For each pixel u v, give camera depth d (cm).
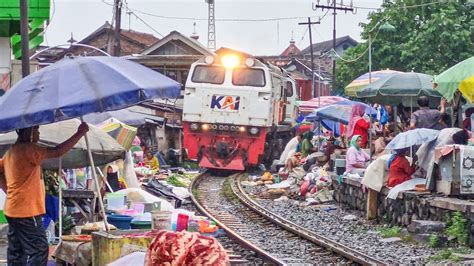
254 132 3644
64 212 1590
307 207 2683
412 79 2495
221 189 3250
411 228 1894
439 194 1938
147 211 1609
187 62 4428
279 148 4231
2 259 1391
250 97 3656
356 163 2581
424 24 4706
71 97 1026
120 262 848
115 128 2038
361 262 1565
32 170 1112
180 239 559
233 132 3656
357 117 2819
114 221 1409
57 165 1416
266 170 4025
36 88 1053
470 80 1908
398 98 2686
